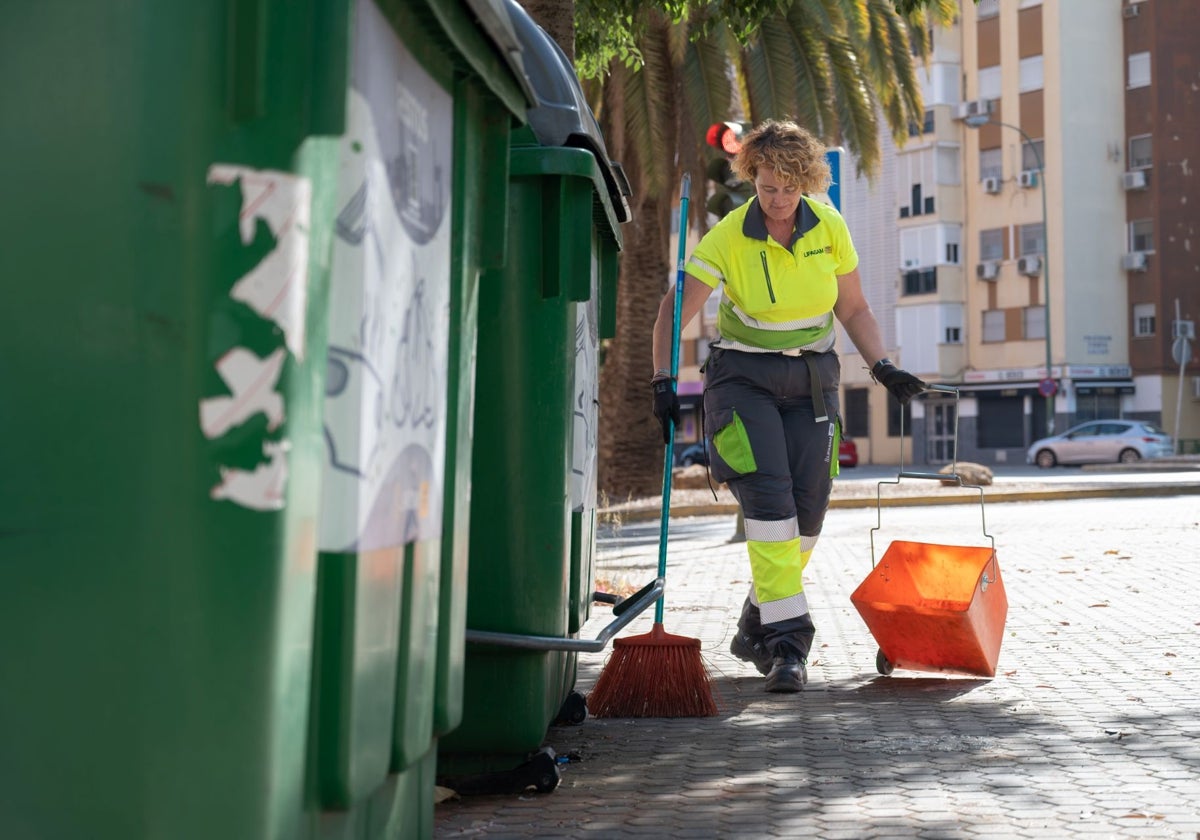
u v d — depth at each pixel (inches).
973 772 156.8
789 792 148.3
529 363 148.2
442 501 108.9
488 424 148.1
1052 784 150.4
